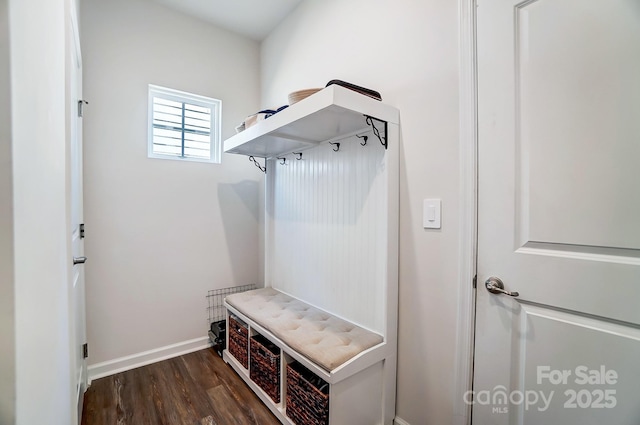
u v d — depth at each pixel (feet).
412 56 4.47
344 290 5.49
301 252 6.64
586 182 2.92
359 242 5.21
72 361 3.38
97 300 6.25
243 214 8.50
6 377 1.48
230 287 8.27
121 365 6.51
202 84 7.72
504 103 3.46
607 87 2.78
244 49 8.48
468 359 3.81
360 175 5.19
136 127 6.75
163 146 7.41
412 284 4.48
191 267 7.58
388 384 4.51
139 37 6.78
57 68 2.67
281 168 7.41
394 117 4.55
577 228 2.98
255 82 8.71
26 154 1.65
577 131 2.96
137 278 6.77
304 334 4.71
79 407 4.85
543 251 3.22
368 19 5.25
